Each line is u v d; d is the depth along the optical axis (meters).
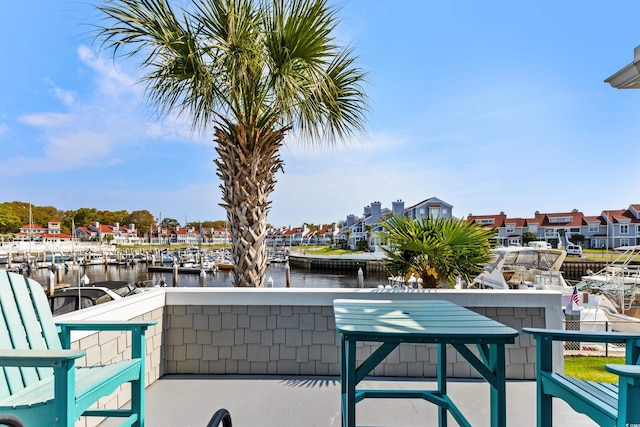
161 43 2.97
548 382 1.61
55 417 1.21
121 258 45.44
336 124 3.85
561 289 12.07
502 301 2.87
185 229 87.31
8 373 1.43
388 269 3.89
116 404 2.28
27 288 1.72
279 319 2.98
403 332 1.42
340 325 1.55
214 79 3.25
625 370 1.11
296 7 3.08
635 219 43.53
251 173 3.48
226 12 3.07
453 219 3.88
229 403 2.45
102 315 2.16
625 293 12.59
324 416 2.26
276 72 3.21
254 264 3.50
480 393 2.59
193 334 2.99
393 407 2.41
